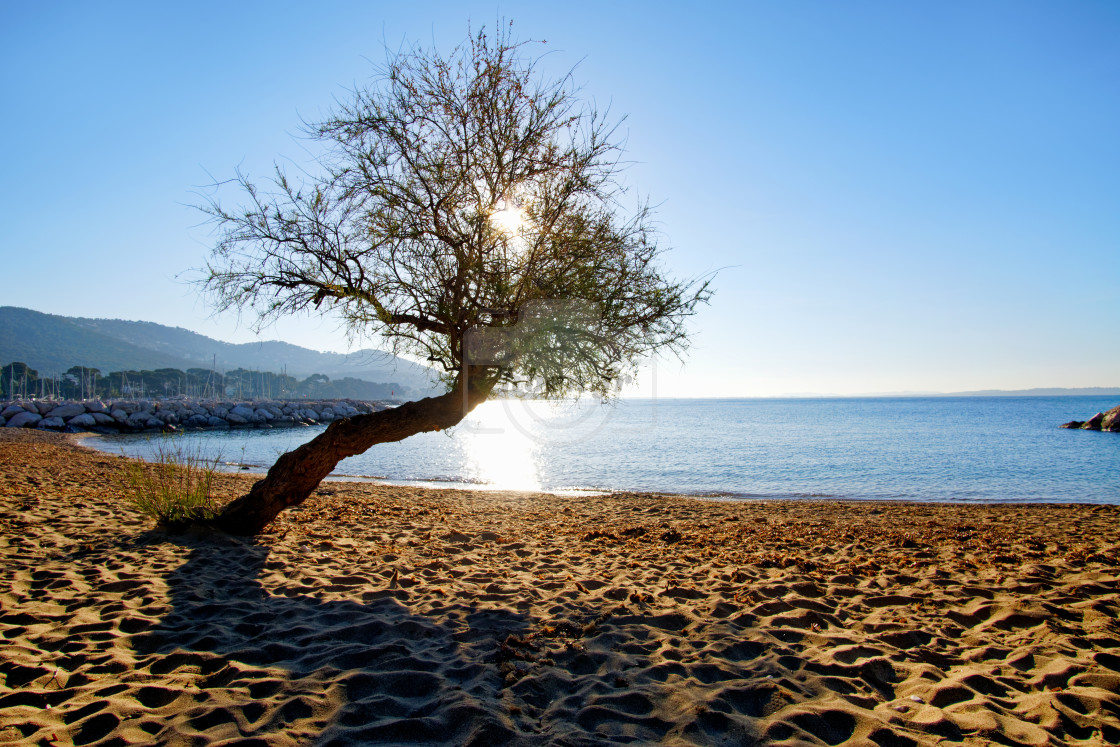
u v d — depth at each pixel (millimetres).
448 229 6297
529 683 3609
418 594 5473
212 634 4254
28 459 19188
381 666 3762
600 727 3119
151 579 5492
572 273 6199
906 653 4254
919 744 3021
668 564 6938
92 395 151000
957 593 5695
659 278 6645
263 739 2850
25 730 2857
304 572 6035
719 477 23047
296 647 4059
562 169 6305
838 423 70312
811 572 6594
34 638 4016
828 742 3068
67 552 6301
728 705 3402
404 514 10789
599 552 7707
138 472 8523
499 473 24156
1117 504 16000
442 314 6484
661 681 3701
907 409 134375
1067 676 3799
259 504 7305
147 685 3373
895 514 12828
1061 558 7098
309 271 6625
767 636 4500
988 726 3174
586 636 4496
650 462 28750
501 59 6016
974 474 23875
